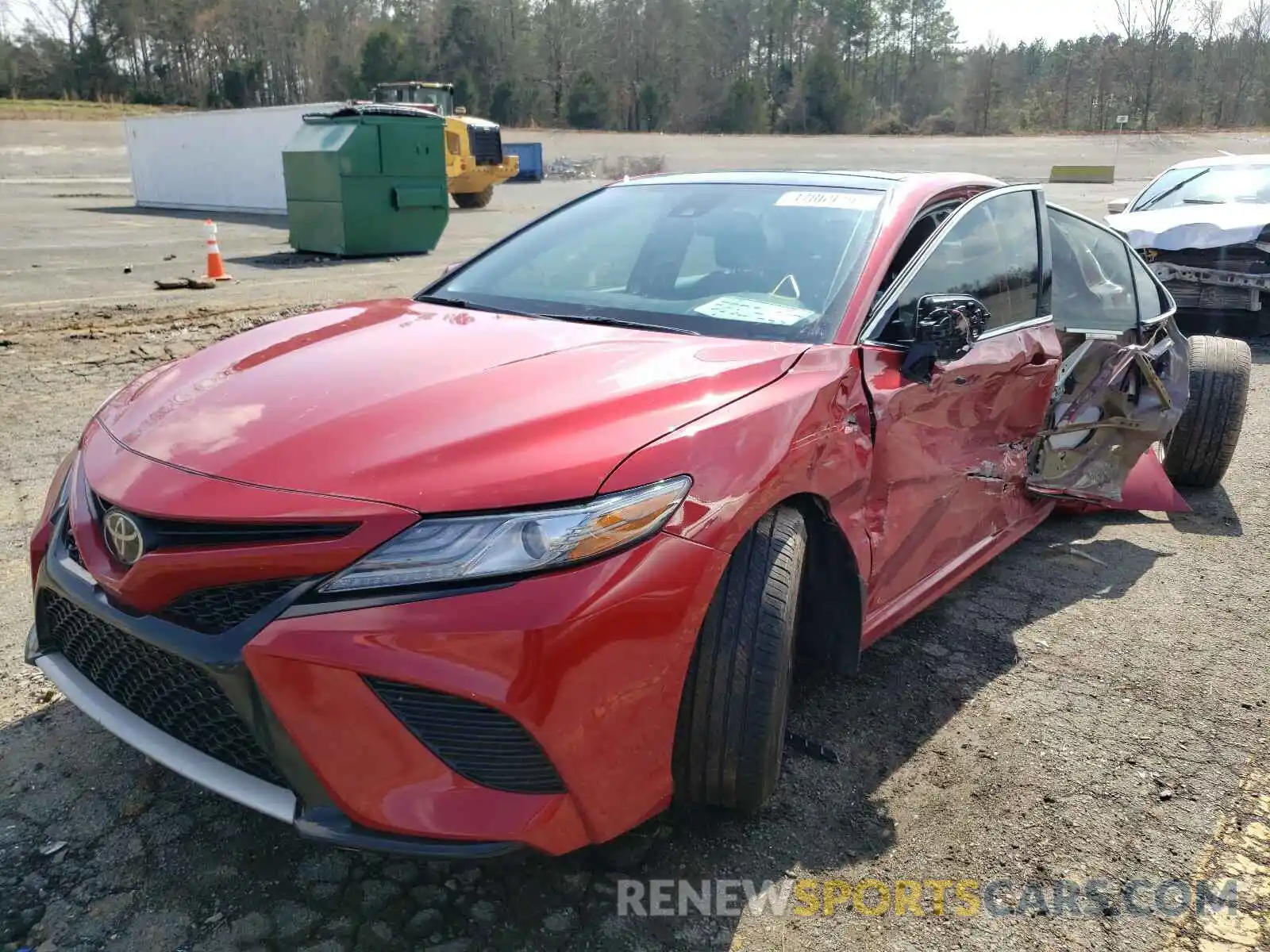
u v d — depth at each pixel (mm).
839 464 2500
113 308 9000
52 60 79188
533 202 26953
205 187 22422
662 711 2072
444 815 1875
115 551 2043
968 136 62625
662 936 2137
